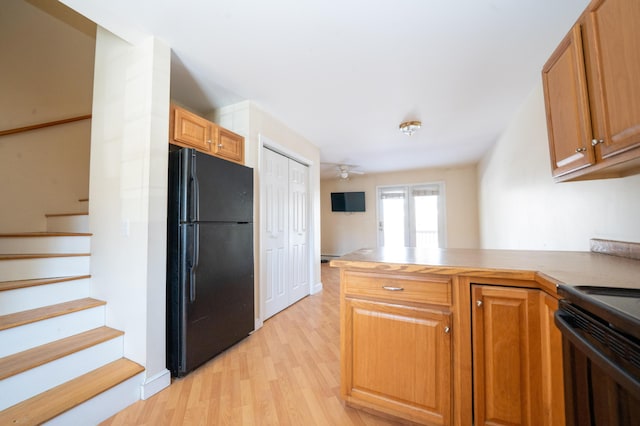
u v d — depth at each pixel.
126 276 1.63
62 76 2.59
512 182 2.95
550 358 1.00
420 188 5.87
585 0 1.33
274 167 2.98
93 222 1.87
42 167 2.48
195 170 1.74
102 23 1.50
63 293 1.74
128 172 1.67
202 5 1.37
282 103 2.57
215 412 1.40
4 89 2.29
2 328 1.33
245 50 1.76
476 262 1.29
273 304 2.90
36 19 2.34
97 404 1.32
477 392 1.13
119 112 1.75
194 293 1.72
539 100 2.22
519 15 1.44
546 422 1.02
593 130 1.04
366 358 1.34
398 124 3.12
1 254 1.82
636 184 1.32
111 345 1.58
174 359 1.69
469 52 1.78
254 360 1.95
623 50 0.87
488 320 1.13
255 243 2.56
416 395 1.23
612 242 1.48
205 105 2.61
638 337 0.48
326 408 1.43
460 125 3.15
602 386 0.60
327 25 1.52
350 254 1.61
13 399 1.21
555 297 0.95
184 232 1.70
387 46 1.71
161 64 1.67
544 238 2.22
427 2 1.36
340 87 2.26
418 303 1.24
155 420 1.34
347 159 4.84
